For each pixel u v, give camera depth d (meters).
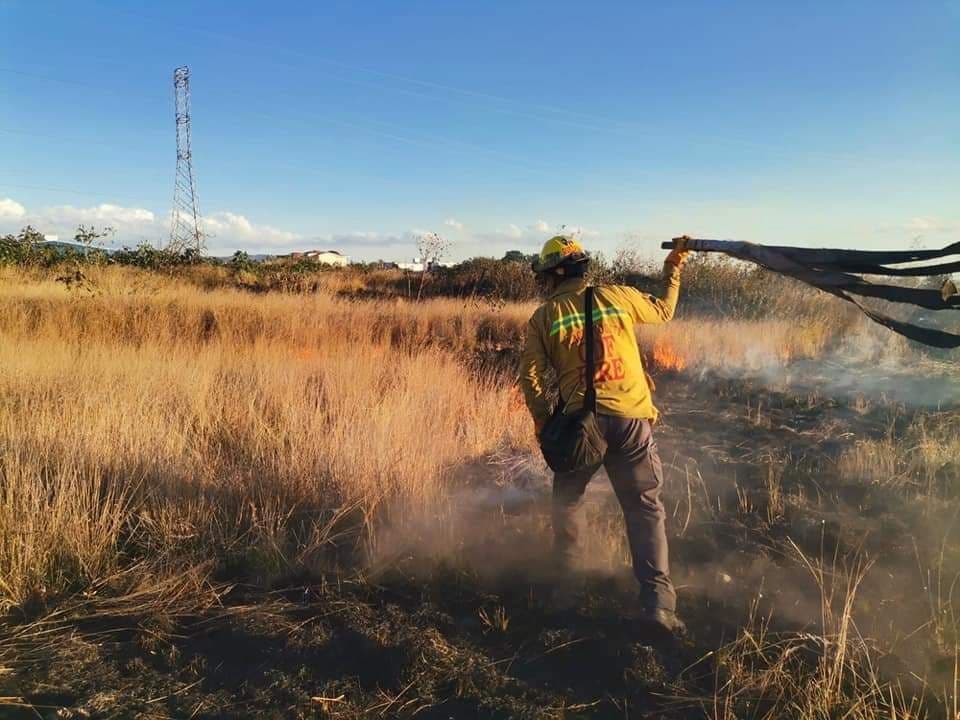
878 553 3.88
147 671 2.95
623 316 3.27
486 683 2.86
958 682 2.74
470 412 6.48
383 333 12.13
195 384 6.72
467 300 16.62
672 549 4.05
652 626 3.08
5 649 3.07
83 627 3.29
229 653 3.09
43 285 14.36
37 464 4.47
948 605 3.23
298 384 6.99
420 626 3.26
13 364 7.29
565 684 2.86
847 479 5.08
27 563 3.57
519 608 3.44
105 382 6.63
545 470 5.47
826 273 3.37
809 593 3.50
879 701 2.66
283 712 2.69
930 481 4.81
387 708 2.72
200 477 4.70
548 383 6.96
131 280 15.61
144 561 3.83
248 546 3.99
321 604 3.46
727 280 14.38
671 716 2.66
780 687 2.75
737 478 5.29
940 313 10.90
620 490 3.27
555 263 3.40
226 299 13.91
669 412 7.66
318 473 4.77
